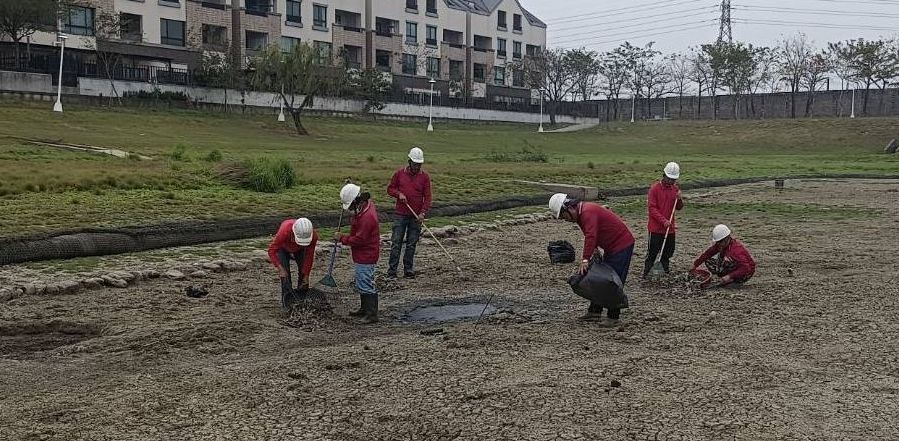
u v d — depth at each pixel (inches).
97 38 2082.9
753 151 2556.6
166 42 2281.0
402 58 3004.4
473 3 3420.3
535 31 3585.1
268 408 246.7
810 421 234.4
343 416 239.3
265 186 818.8
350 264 524.7
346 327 361.1
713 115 3513.8
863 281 460.1
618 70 3474.4
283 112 2388.0
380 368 287.7
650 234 470.3
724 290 435.8
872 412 242.1
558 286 457.1
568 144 2620.6
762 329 346.9
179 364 297.1
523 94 3523.6
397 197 478.0
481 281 471.8
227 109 2289.6
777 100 3452.3
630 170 1378.0
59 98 1743.4
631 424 231.8
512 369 285.6
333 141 2028.8
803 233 688.4
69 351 314.2
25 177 745.0
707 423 232.5
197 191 772.6
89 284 426.9
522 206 897.5
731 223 768.9
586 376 276.4
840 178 1424.7
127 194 717.3
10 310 378.6
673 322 360.8
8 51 2017.7
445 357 302.5
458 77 3208.7
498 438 221.8
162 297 410.0
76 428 230.8
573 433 225.1
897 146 2378.2
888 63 3139.8
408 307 404.5
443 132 2544.3
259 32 2518.5
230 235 601.9
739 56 3275.1
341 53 2588.6
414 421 235.0
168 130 1785.2
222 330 342.0
